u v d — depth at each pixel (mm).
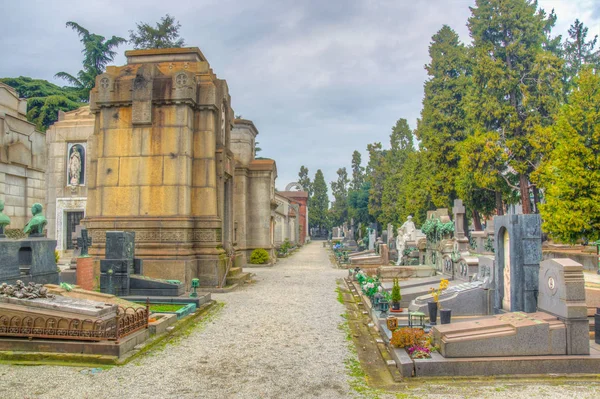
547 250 23938
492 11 32156
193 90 17844
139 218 17375
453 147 33875
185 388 6828
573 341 7422
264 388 6871
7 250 10086
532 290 9531
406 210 40688
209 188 18094
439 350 7660
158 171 17625
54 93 51188
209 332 10469
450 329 7684
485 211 34750
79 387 6762
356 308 13758
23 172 26375
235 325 11227
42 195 28312
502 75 29844
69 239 31078
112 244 14141
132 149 17828
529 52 30484
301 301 14945
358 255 34406
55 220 30844
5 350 8047
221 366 7930
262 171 32094
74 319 8117
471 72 37531
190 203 17859
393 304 11469
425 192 37969
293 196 87438
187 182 17609
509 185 30078
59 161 31094
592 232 17469
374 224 46656
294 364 8086
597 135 17547
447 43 38938
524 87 29531
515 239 9695
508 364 7191
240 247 30609
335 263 33656
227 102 20922
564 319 7516
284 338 9961
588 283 11078
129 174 17750
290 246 52562
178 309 12125
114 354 8031
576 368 7219
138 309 9461
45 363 7793
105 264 13914
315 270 27344
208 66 19719
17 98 27734
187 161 17641
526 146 29266
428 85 38281
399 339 8047
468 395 6422
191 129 18094
